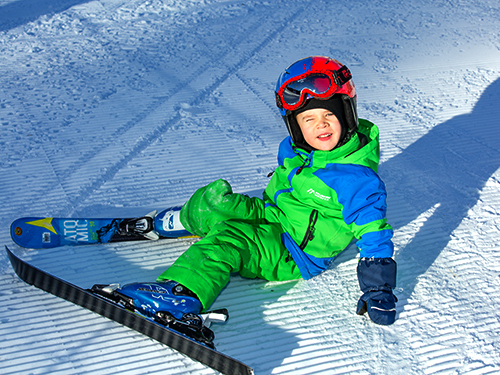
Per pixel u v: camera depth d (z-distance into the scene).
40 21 5.48
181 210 2.29
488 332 1.99
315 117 1.94
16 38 4.99
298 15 6.09
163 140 3.35
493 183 3.05
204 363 1.75
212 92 4.07
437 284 2.23
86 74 4.27
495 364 1.85
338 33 5.57
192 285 1.86
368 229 1.94
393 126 3.68
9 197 2.65
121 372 1.73
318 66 1.91
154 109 3.74
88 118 3.55
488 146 3.47
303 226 2.10
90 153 3.13
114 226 2.37
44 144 3.19
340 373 1.78
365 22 5.96
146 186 2.85
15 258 1.99
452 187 2.99
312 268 2.16
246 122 3.64
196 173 3.01
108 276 2.18
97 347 1.82
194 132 3.47
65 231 2.32
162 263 2.30
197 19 5.79
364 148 2.00
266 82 4.32
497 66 4.86
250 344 1.88
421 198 2.87
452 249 2.47
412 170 3.15
